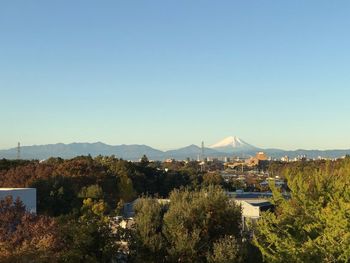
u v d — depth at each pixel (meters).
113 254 20.23
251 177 159.62
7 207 17.81
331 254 15.62
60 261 17.50
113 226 22.69
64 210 57.81
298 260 16.16
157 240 20.73
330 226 15.98
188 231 20.91
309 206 17.55
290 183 18.67
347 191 16.83
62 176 69.38
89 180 74.94
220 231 21.30
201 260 20.34
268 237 17.55
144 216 21.50
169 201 24.31
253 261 20.61
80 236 19.08
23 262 14.83
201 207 21.33
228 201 21.97
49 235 16.22
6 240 15.59
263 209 43.22
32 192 34.03
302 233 17.31
